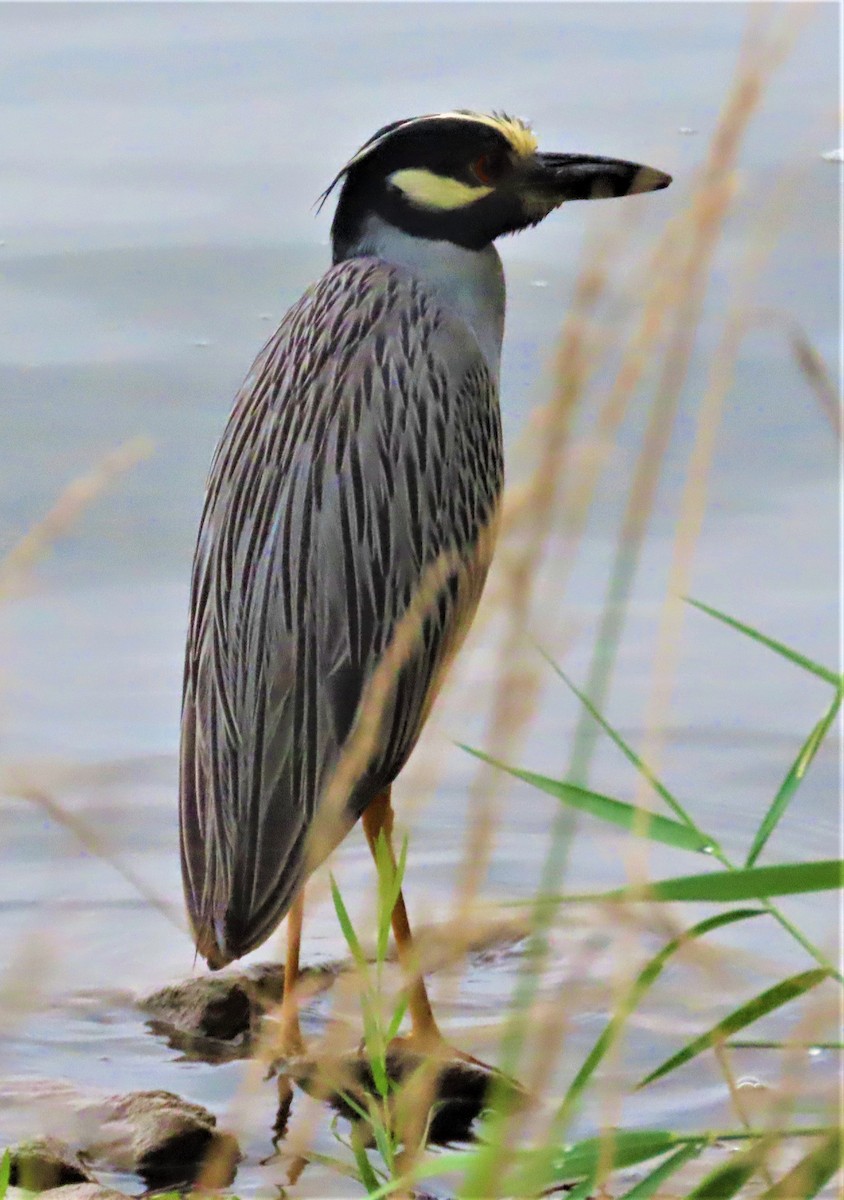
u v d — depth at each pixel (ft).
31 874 35.24
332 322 33.19
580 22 70.64
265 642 30.66
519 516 19.54
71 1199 24.91
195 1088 29.63
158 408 49.08
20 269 55.77
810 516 45.98
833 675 22.12
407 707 32.01
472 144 34.53
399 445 32.22
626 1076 29.27
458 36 69.56
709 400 20.93
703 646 41.91
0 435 47.52
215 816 30.27
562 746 39.27
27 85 66.39
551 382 20.25
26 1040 30.89
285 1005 30.68
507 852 36.42
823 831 36.42
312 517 31.27
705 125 60.70
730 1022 21.11
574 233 58.75
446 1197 26.43
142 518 45.42
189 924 30.07
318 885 31.76
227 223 57.98
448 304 34.73
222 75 66.95
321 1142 28.02
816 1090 28.40
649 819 22.02
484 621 20.21
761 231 22.24
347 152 61.67
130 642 41.93
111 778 37.65
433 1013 31.48
